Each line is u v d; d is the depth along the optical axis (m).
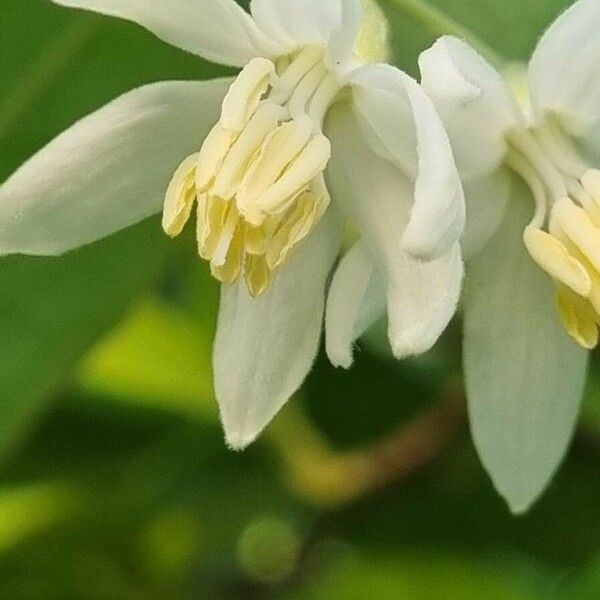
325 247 0.06
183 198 0.06
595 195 0.06
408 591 0.10
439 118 0.06
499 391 0.07
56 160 0.06
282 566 0.10
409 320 0.06
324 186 0.06
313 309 0.06
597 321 0.06
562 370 0.07
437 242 0.05
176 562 0.10
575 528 0.10
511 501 0.07
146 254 0.07
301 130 0.06
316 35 0.06
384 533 0.10
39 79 0.07
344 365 0.06
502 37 0.08
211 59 0.06
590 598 0.09
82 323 0.07
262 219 0.06
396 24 0.07
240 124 0.06
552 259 0.06
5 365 0.07
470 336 0.07
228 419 0.06
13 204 0.06
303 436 0.10
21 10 0.07
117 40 0.07
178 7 0.06
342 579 0.10
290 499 0.10
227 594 0.10
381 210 0.06
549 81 0.06
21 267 0.07
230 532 0.10
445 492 0.10
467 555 0.10
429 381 0.10
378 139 0.06
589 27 0.06
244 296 0.06
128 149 0.06
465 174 0.06
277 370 0.06
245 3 0.07
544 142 0.06
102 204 0.06
